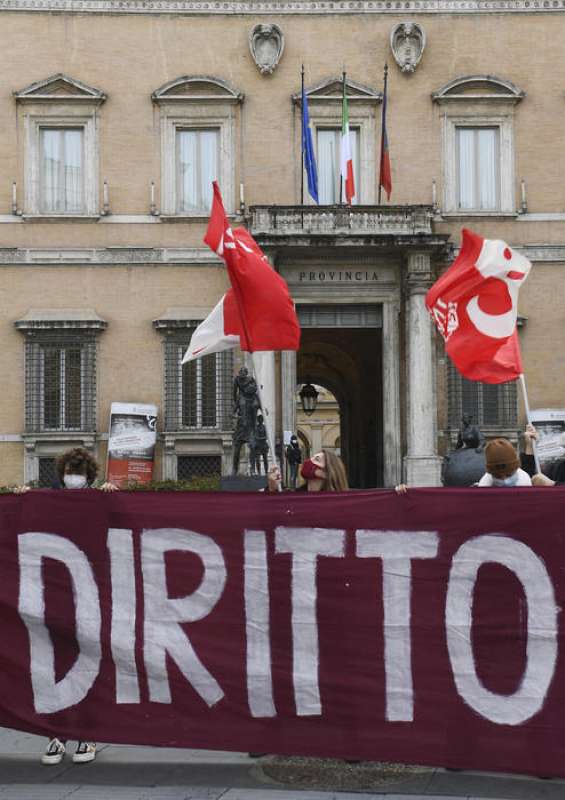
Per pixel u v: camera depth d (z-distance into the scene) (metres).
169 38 40.09
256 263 12.55
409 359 38.72
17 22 39.75
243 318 12.59
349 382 57.38
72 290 39.50
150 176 39.88
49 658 10.41
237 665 10.11
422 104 40.22
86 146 39.84
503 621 9.74
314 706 9.95
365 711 9.88
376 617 9.97
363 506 10.09
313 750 9.91
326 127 40.53
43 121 39.84
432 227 39.81
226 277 39.81
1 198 39.56
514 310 13.05
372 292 39.62
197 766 10.38
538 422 39.34
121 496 10.45
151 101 39.94
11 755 10.91
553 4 40.22
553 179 40.16
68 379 39.47
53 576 10.49
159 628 10.28
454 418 39.66
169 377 39.41
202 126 40.16
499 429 39.66
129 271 39.69
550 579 9.70
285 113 40.12
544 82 40.28
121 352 39.47
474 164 40.44
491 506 9.85
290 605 10.11
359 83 40.16
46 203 39.97
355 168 40.53
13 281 39.41
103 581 10.41
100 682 10.32
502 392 39.75
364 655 9.94
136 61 40.00
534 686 9.62
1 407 39.00
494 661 9.73
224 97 39.81
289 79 40.12
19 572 10.52
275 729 9.99
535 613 9.70
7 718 10.39
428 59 40.28
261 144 40.06
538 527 9.76
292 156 40.09
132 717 10.21
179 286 39.75
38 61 39.81
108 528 10.45
